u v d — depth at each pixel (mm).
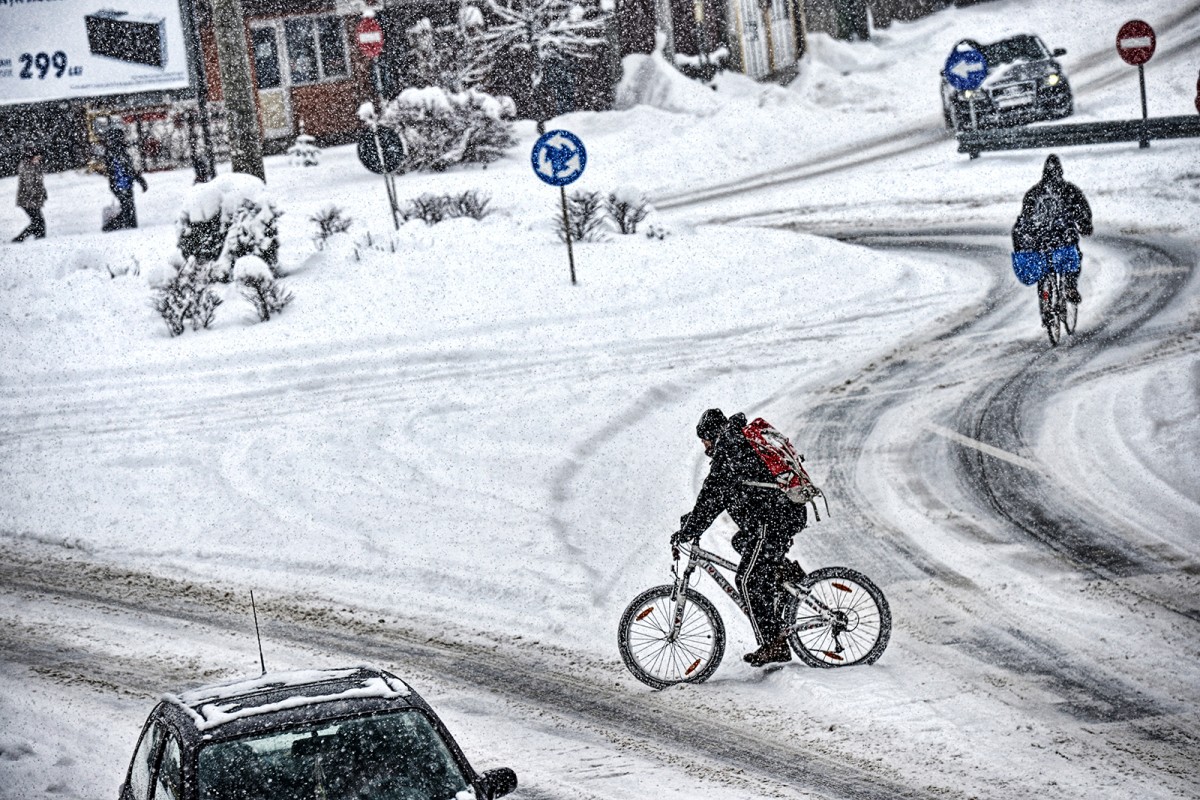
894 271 78312
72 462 51906
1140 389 49500
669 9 148875
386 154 89750
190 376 63531
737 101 141250
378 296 73750
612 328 68250
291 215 99188
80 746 28188
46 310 76000
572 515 42406
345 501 45062
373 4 134625
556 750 26297
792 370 60219
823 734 25859
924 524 38969
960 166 110250
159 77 110625
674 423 52969
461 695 29781
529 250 81188
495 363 63094
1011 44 116875
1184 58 136625
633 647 30703
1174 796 21984
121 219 102625
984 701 26625
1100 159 100500
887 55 162875
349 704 18188
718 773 24547
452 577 37656
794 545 38031
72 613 37469
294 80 137250
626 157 128125
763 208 107062
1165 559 34125
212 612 36812
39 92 109188
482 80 141625
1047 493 40594
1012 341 61531
